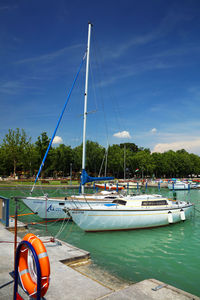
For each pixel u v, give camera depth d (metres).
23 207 17.97
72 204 13.73
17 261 3.64
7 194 26.11
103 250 9.22
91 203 13.86
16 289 3.60
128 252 9.02
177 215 13.73
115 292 4.39
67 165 59.97
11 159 44.53
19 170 54.06
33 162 45.59
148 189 42.12
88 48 17.72
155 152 79.00
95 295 4.31
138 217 12.25
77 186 34.81
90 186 35.06
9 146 44.19
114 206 12.54
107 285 5.58
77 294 4.32
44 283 3.20
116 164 61.41
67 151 58.94
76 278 5.03
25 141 45.53
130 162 63.53
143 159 66.19
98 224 11.68
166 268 7.46
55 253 6.71
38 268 3.13
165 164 75.56
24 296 4.09
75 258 6.46
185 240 10.87
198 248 9.69
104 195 15.73
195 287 6.21
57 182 43.19
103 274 6.27
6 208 10.17
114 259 8.14
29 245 3.32
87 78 17.30
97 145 60.31
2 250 6.79
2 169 44.75
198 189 44.22
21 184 35.19
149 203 13.29
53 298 4.16
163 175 84.38
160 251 9.23
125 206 12.59
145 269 7.30
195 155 99.12
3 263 5.74
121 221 11.91
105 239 10.82
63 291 4.43
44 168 49.09
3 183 36.09
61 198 14.10
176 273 7.09
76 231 12.18
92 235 11.43
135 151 93.62
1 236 8.34
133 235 11.55
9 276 4.98
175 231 12.47
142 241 10.60
